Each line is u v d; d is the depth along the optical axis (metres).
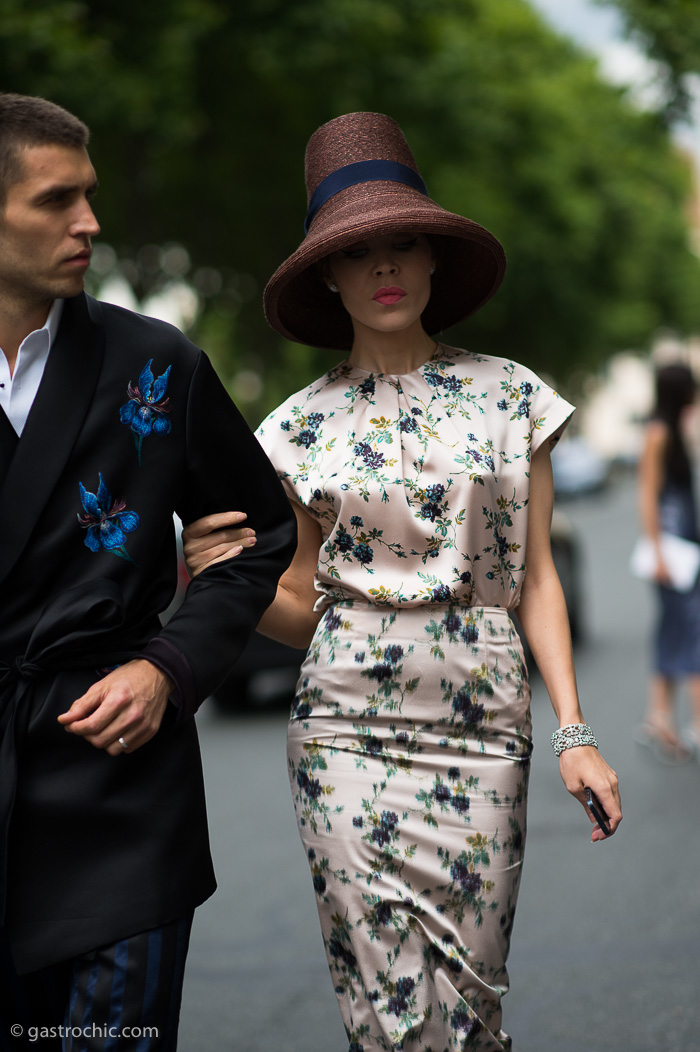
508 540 2.95
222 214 23.91
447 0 24.77
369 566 2.91
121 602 2.46
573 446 47.97
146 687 2.43
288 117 22.19
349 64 21.83
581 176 37.38
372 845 2.79
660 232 48.84
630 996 4.29
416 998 2.75
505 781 2.87
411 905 2.76
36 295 2.42
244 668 9.96
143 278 24.30
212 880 2.58
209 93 21.48
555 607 2.99
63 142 2.36
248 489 2.69
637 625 14.01
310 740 2.90
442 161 25.45
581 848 6.07
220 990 4.52
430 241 3.08
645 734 8.16
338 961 2.86
